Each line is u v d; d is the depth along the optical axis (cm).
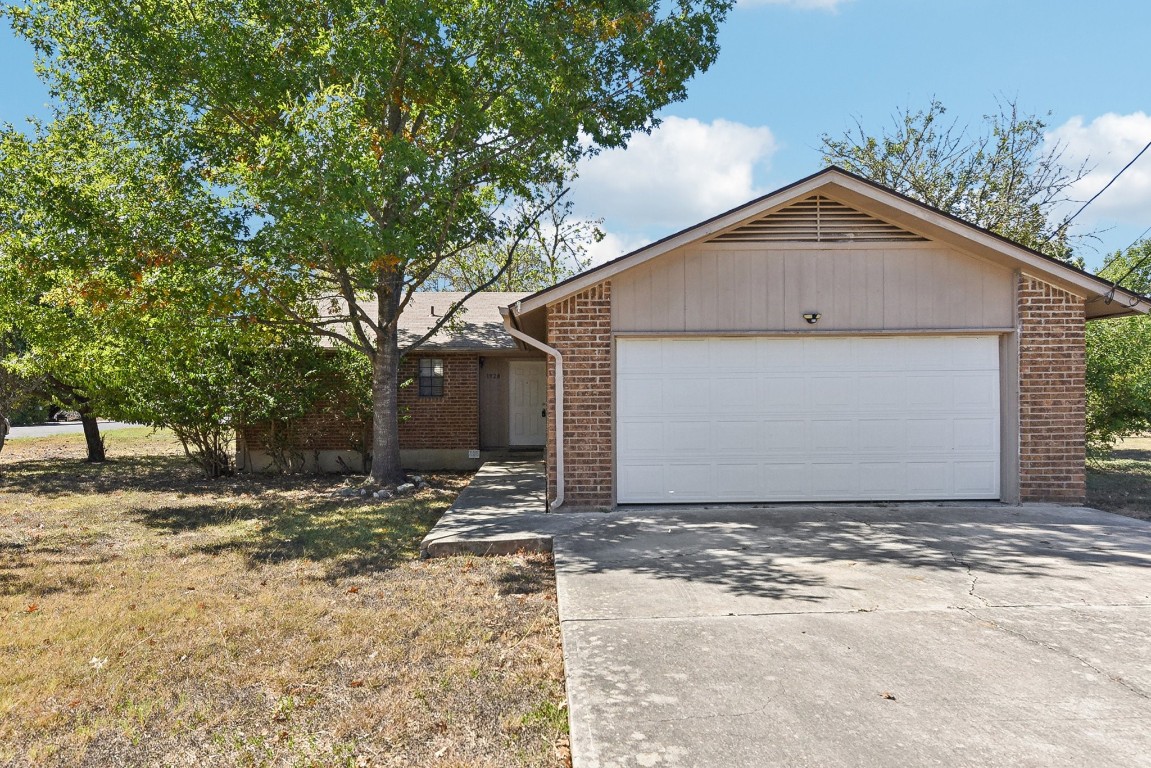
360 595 618
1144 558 667
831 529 801
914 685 394
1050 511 887
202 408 1361
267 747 363
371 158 938
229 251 1055
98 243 993
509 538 767
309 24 1129
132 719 396
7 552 798
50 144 1156
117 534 897
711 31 1209
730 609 527
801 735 339
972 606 529
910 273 934
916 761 315
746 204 896
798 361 948
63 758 356
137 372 1290
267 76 1066
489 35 1106
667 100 1241
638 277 929
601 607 536
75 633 531
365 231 926
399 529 909
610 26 1188
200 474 1510
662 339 941
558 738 365
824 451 949
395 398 1306
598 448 925
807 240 934
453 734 371
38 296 1260
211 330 1138
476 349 1620
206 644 505
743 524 830
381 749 358
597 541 754
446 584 650
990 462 949
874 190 883
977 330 930
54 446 2219
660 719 357
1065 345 920
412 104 1209
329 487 1312
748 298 934
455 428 1661
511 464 1516
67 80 1152
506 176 1230
